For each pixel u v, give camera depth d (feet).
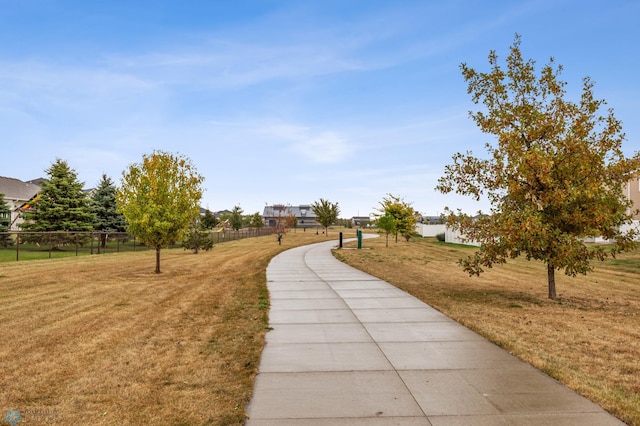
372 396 16.55
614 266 68.54
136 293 42.98
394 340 24.88
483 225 39.68
